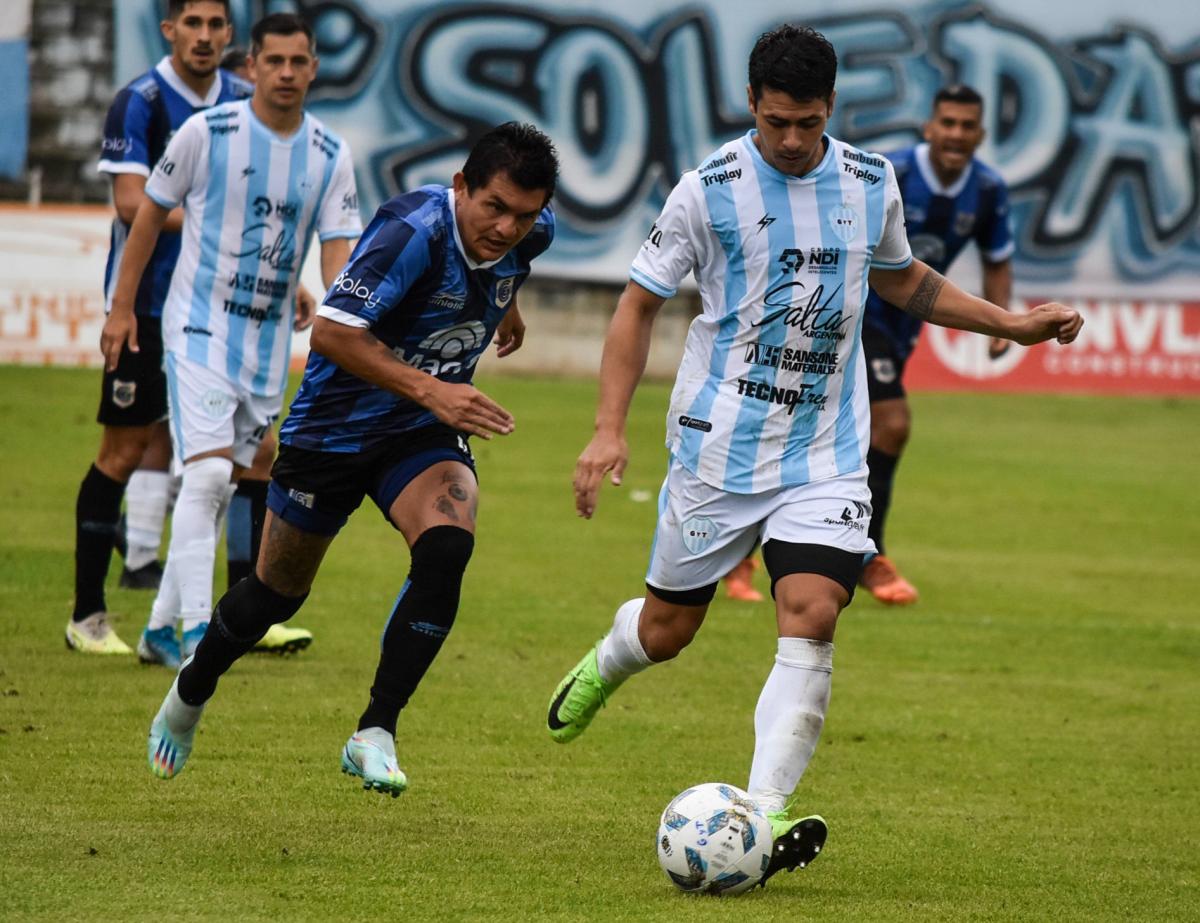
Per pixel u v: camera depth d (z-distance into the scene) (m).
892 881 14.75
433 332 15.83
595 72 66.06
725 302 15.70
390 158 64.75
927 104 68.12
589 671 17.48
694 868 13.81
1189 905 14.31
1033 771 19.59
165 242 24.28
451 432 16.12
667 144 66.81
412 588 15.24
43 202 61.06
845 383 15.88
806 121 14.99
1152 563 37.41
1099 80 68.75
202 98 24.94
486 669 23.97
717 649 26.47
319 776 17.55
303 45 22.44
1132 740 21.47
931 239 31.48
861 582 31.77
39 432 47.41
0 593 27.75
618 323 15.69
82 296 60.28
